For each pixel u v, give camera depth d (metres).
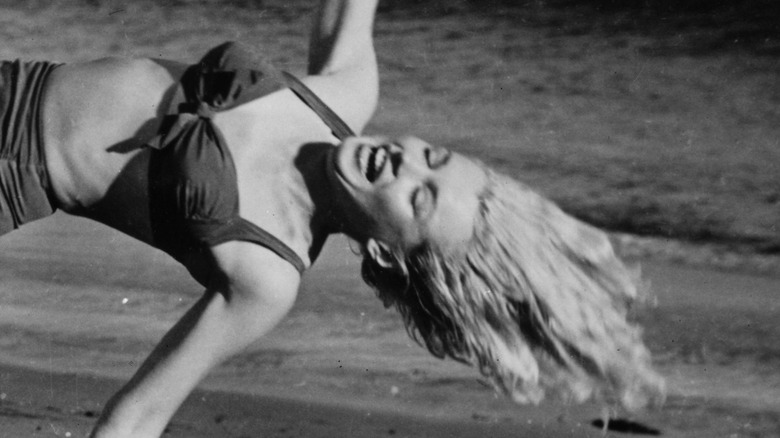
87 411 5.15
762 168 11.91
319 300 7.43
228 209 3.37
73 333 6.62
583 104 14.41
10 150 3.54
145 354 6.29
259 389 5.68
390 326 6.93
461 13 18.47
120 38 17.59
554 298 3.52
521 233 3.51
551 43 16.97
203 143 3.39
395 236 3.50
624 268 3.65
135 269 8.05
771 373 6.36
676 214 10.57
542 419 5.36
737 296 8.16
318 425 5.08
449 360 6.32
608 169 11.94
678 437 5.17
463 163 3.54
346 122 3.71
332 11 3.82
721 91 14.83
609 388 3.67
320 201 3.53
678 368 6.44
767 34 16.67
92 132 3.53
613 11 18.11
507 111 14.11
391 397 5.63
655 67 15.88
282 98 3.57
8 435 4.68
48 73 3.62
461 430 5.11
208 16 18.39
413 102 14.52
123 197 3.50
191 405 5.36
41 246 8.67
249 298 3.38
